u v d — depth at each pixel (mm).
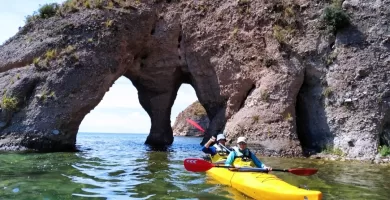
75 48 21047
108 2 23531
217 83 23500
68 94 19719
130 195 8500
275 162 15062
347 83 18484
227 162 10477
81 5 23453
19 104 19344
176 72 25516
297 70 19422
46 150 18672
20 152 17391
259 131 18531
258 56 21062
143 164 14352
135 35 23438
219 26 23062
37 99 19391
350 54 18828
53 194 8406
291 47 19938
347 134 17828
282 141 17906
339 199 8430
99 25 22078
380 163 15680
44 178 10391
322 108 18922
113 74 21531
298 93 19875
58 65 20328
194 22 24047
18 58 21375
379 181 10953
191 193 8836
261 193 8391
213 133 23094
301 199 7754
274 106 18922
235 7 22688
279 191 8094
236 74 21891
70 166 13094
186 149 23578
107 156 17406
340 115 18250
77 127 20078
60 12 23234
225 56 22469
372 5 19453
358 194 9008
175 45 24734
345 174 12227
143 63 25188
